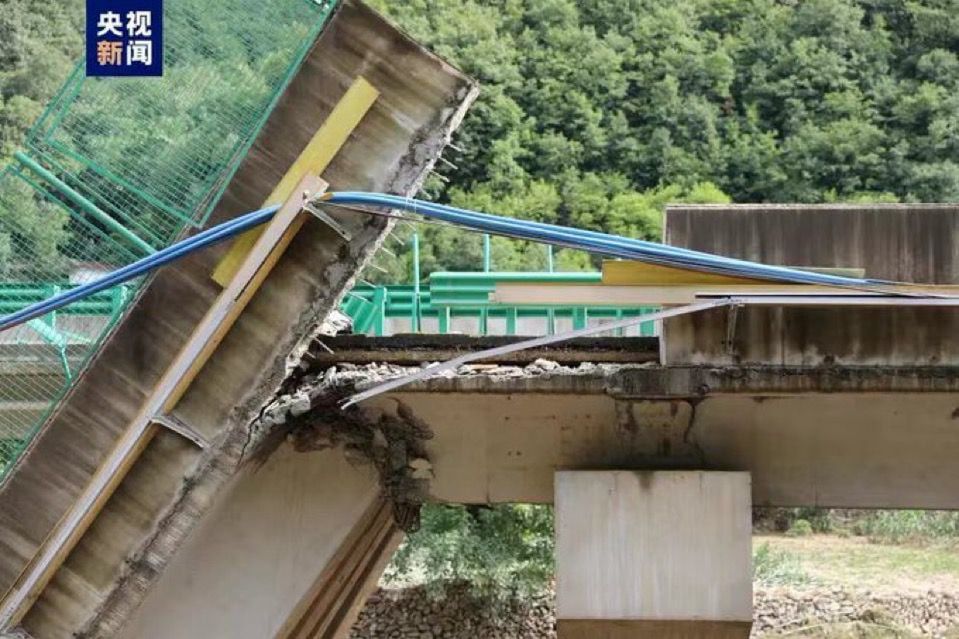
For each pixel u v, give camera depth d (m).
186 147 14.06
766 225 14.58
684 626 15.01
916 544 43.34
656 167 65.81
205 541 16.50
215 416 14.34
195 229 14.07
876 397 15.98
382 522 17.83
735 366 14.76
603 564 15.10
